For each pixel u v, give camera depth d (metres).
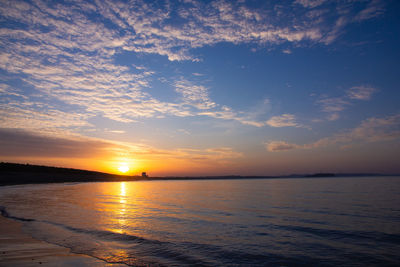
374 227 14.38
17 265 7.39
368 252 9.90
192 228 13.95
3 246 9.34
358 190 47.28
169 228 13.78
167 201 29.16
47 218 15.32
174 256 9.09
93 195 35.16
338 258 9.20
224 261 8.73
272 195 38.19
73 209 19.80
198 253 9.50
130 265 7.96
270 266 8.34
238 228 14.16
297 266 8.41
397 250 10.12
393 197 32.91
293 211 20.97
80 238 10.86
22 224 13.24
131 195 37.72
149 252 9.43
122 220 15.77
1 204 21.88
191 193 43.59
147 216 17.72
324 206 24.12
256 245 10.70
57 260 8.00
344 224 15.35
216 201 29.42
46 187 51.34
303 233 13.04
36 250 8.95
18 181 65.06
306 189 52.84
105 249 9.49
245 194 40.47
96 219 15.68
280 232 13.23
